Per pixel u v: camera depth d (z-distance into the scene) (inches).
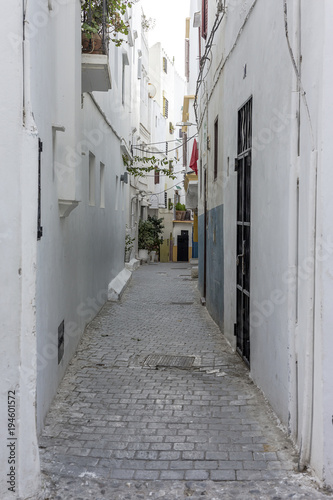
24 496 136.1
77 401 217.0
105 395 225.5
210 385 240.4
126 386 238.5
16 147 133.7
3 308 133.5
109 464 161.3
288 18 177.2
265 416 200.2
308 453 155.3
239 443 176.4
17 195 133.9
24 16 136.0
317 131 148.7
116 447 173.5
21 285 134.3
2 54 133.3
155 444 176.1
